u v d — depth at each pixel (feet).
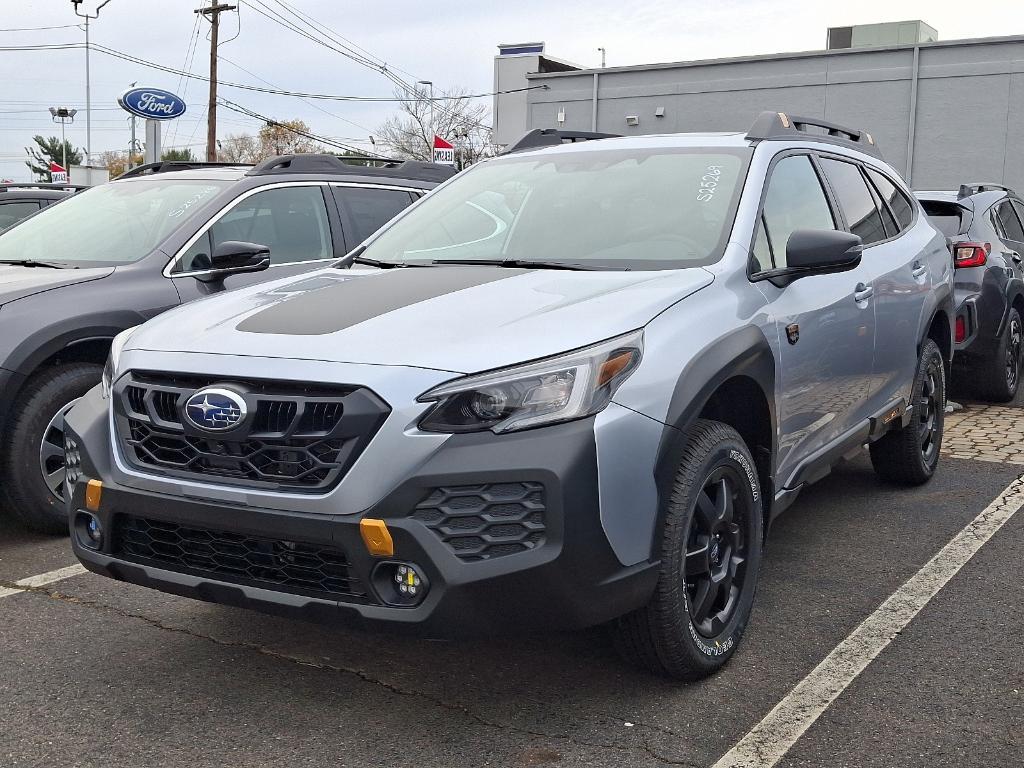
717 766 9.14
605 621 9.38
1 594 13.48
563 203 13.56
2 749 9.52
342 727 9.92
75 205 19.80
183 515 9.65
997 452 21.25
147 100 54.29
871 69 84.28
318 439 9.16
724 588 11.11
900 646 11.68
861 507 17.29
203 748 9.53
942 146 81.82
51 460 15.38
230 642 11.96
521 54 133.69
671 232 12.41
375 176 21.40
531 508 8.93
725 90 91.50
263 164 19.74
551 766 9.16
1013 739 9.57
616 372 9.46
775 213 13.16
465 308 10.35
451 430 8.99
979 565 14.37
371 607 9.04
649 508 9.56
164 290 16.69
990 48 79.00
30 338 14.90
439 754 9.39
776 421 11.82
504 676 11.00
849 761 9.19
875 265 15.31
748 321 11.27
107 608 13.02
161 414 9.98
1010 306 26.37
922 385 17.51
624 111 97.25
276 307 10.95
